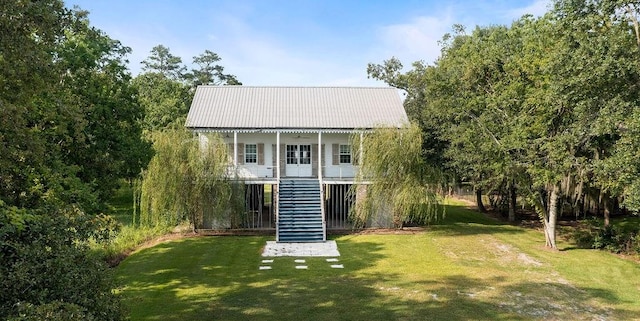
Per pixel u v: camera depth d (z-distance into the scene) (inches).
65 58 593.0
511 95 767.1
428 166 906.7
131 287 555.5
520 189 842.2
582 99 618.5
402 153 853.2
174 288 551.5
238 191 893.8
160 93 1685.5
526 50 797.9
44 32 371.9
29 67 360.8
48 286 274.7
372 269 644.7
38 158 400.2
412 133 865.5
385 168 861.8
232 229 904.9
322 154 1009.5
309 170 1008.9
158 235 871.1
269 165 999.6
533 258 720.3
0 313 252.7
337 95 1101.7
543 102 693.3
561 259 716.7
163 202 829.8
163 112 1498.5
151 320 446.6
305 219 861.8
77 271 287.4
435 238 869.8
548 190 832.3
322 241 828.0
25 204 405.1
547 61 690.8
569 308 489.1
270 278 596.4
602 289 559.5
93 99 629.0
